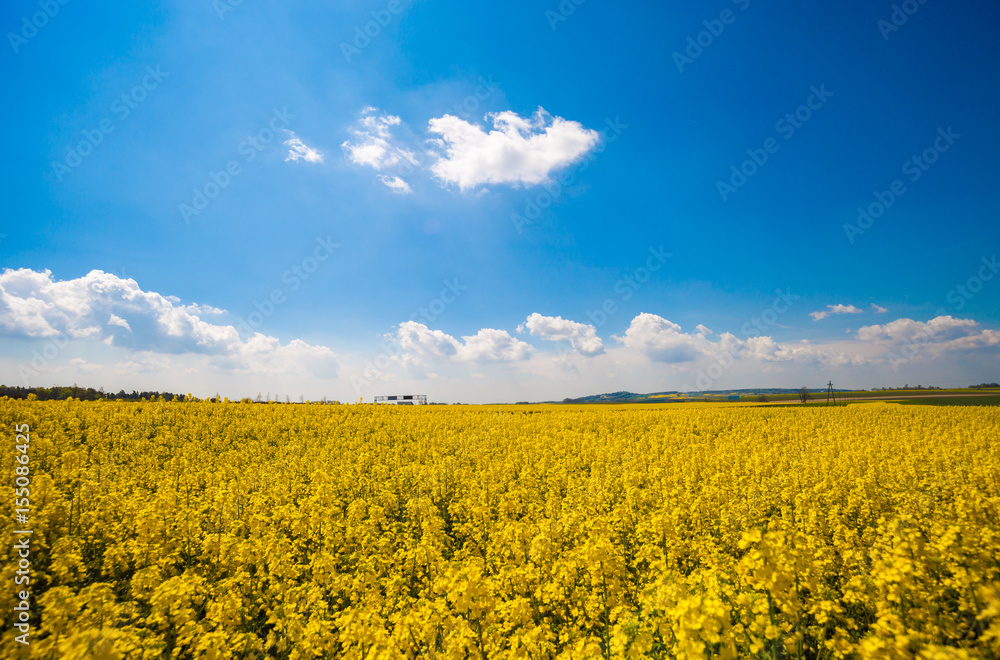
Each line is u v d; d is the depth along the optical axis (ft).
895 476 41.32
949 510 29.14
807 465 46.14
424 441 76.79
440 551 30.83
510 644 17.93
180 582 20.79
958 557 18.33
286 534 34.47
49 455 56.29
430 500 43.24
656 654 15.49
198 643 17.35
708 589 16.26
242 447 70.54
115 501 36.06
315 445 73.72
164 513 33.24
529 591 23.22
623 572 22.16
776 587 15.25
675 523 27.17
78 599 18.54
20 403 86.33
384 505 41.91
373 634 17.22
